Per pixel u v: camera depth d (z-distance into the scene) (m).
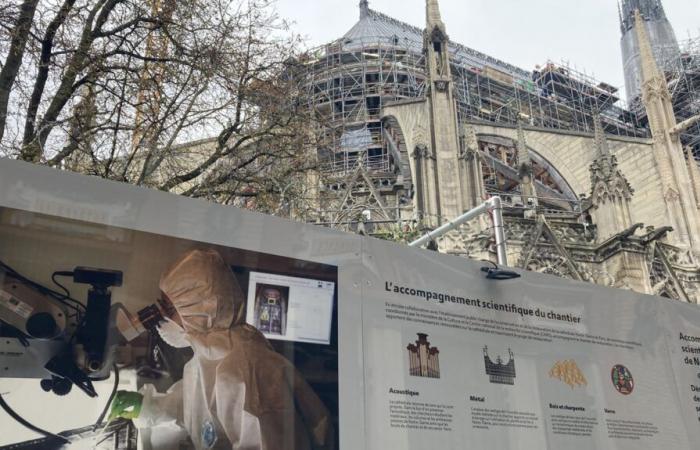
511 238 35.81
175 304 7.30
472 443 8.64
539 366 9.70
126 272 7.12
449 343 9.03
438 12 47.94
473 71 73.19
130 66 18.27
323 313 8.23
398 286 8.95
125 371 6.82
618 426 10.09
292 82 21.19
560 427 9.46
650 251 36.72
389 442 8.09
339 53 56.94
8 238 6.61
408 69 67.19
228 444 7.19
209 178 19.92
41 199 6.88
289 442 7.52
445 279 9.39
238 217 8.03
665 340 11.41
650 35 95.50
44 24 16.77
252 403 7.44
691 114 65.56
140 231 7.33
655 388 10.80
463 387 8.89
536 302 10.12
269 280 7.99
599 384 10.20
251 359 7.59
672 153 49.44
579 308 10.58
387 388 8.33
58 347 6.57
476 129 56.38
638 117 78.25
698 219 47.50
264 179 20.05
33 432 6.22
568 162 54.84
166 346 7.13
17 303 6.50
